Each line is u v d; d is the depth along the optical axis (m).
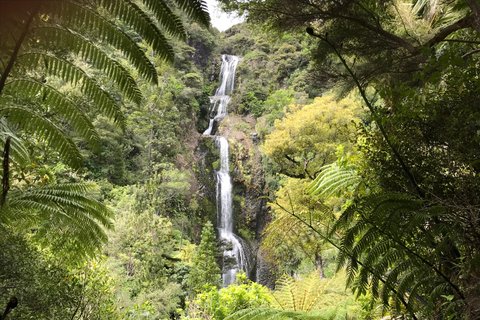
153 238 13.31
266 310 2.18
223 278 19.92
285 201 10.25
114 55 10.02
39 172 2.87
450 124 1.59
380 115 1.69
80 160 2.14
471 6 1.96
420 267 1.48
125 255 11.95
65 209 2.64
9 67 1.19
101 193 16.89
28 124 2.01
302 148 11.80
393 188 1.79
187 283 13.32
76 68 1.80
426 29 2.67
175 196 21.11
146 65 1.64
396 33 3.07
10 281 2.04
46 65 1.64
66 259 2.97
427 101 1.65
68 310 2.95
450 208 1.44
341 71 2.80
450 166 1.57
